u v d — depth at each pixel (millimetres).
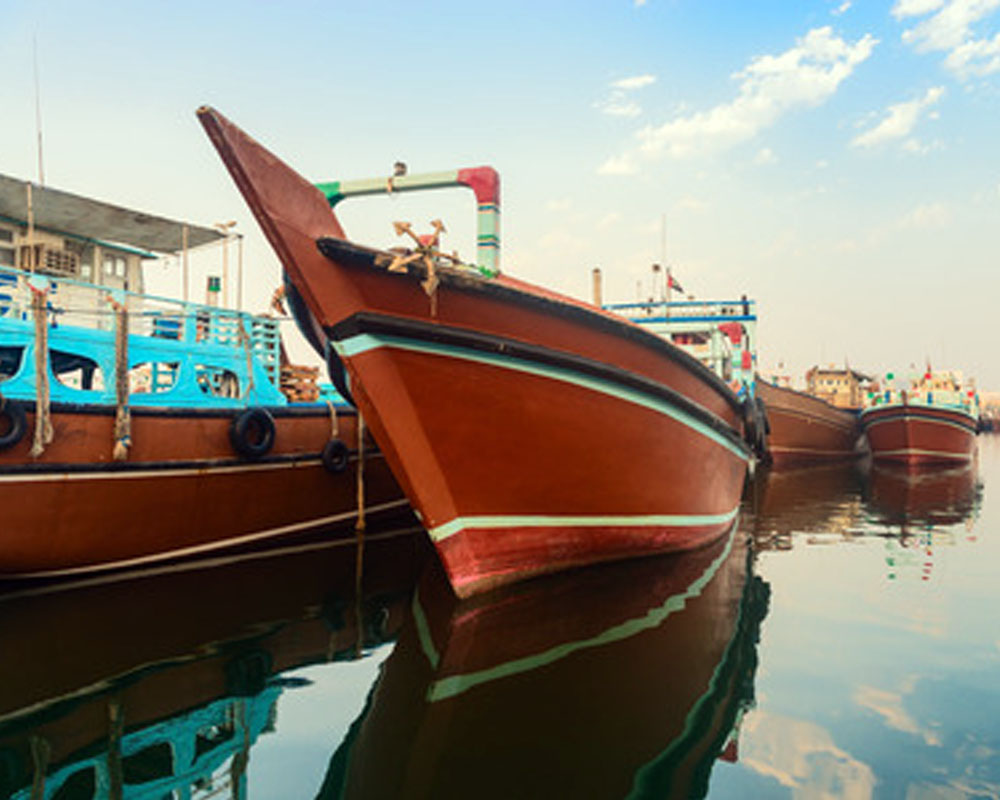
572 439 7551
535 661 5605
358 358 6336
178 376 9828
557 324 7328
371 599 7645
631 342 8094
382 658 5777
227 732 4496
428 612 7043
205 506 9320
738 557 9734
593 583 7988
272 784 3852
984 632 6469
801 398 27250
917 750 4184
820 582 8297
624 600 7355
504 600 7320
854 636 6332
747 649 5949
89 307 13258
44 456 7910
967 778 3873
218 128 5523
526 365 7062
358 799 3672
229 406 10289
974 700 4945
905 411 28406
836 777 3875
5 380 8734
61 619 6859
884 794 3693
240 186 5762
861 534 11766
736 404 11562
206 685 5246
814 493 18172
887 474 24438
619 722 4551
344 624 6746
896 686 5188
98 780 3914
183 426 9133
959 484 20609
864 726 4516
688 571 8703
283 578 8602
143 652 5949
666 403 8586
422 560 9719
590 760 4059
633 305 21219
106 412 8430
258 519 9977
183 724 4617
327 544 10773
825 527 12516
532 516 7621
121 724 4617
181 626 6672
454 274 6465
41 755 4211
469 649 5887
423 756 4113
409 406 6586
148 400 9414
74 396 8688
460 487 7047
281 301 7000
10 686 5219
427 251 6102
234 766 4051
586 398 7555
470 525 7195
